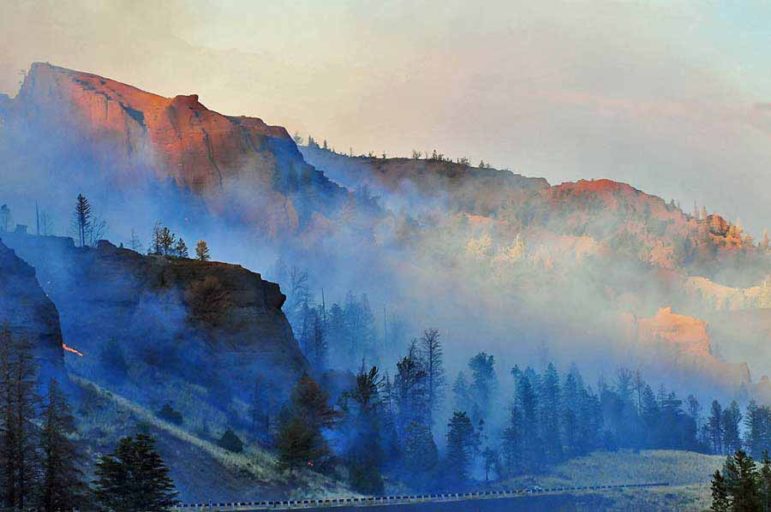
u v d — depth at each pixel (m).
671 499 126.00
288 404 137.62
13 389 89.94
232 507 105.00
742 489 94.75
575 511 118.88
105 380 131.88
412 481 138.75
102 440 108.56
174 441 115.00
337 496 116.75
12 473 87.00
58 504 87.12
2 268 123.06
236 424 134.12
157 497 90.81
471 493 129.50
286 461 120.00
